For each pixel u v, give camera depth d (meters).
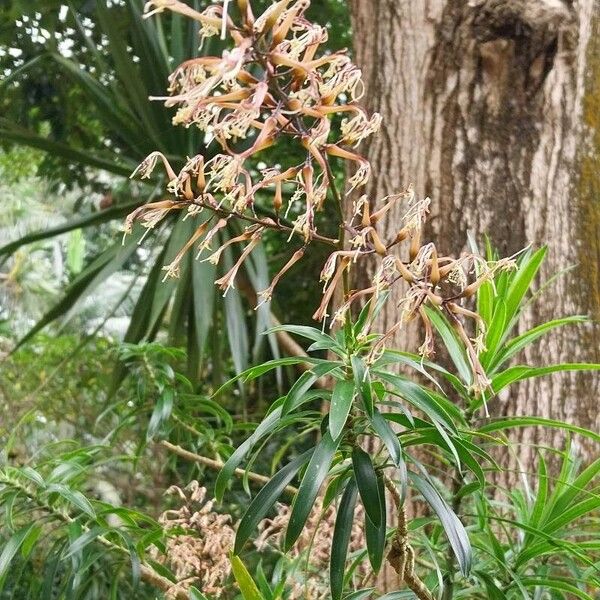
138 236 2.34
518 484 1.41
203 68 0.60
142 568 1.26
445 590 0.92
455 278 0.73
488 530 0.95
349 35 3.35
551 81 1.62
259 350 2.11
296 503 0.71
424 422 0.80
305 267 3.21
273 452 2.79
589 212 1.56
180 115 0.59
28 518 1.37
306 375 0.76
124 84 2.49
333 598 0.74
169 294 2.16
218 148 2.28
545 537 0.91
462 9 1.65
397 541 0.77
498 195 1.59
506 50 1.63
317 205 0.68
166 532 1.25
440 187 1.61
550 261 1.54
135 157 2.57
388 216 1.61
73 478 1.23
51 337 3.35
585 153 1.59
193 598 0.90
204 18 0.61
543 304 1.52
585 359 1.49
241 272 2.29
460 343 0.94
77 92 3.31
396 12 1.71
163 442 1.47
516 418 0.91
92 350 3.31
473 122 1.62
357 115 0.66
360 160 0.67
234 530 1.30
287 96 0.63
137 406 1.51
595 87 1.62
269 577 1.67
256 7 2.48
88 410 3.04
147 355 1.49
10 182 4.16
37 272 4.25
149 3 0.61
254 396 3.18
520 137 1.61
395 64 1.69
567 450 1.04
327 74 0.65
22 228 4.28
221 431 1.54
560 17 1.61
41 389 2.92
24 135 2.49
